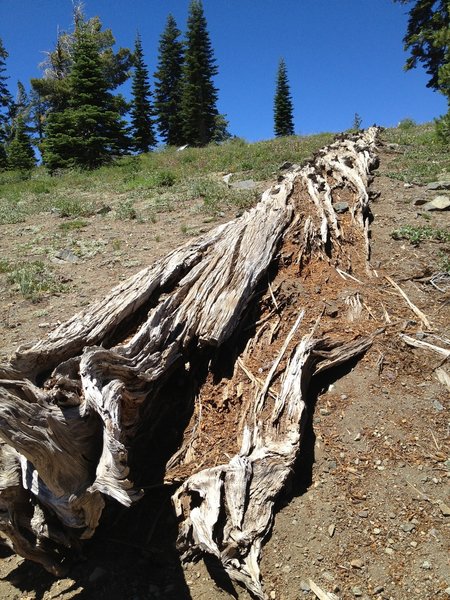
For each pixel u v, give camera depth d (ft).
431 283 19.07
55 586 10.75
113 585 10.62
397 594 10.03
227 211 31.91
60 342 13.53
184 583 10.62
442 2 96.22
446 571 10.29
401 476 12.19
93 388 11.33
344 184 28.58
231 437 13.24
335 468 12.47
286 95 175.11
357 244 21.91
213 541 10.49
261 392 13.92
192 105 144.36
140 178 48.37
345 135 46.91
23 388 10.68
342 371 15.10
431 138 48.26
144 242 28.32
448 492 11.80
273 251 19.25
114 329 15.35
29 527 10.72
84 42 85.92
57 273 24.98
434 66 101.91
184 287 16.94
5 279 24.48
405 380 14.73
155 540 11.49
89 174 60.80
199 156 59.11
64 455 10.37
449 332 16.47
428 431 13.29
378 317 17.04
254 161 46.88
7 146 149.89
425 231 22.90
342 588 10.19
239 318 16.19
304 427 13.37
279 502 11.78
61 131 80.79
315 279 18.76
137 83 137.49
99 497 10.28
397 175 33.24
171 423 14.20
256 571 10.36
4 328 19.66
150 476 12.74
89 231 31.81
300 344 15.02
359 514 11.43
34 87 156.46
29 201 45.50
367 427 13.37
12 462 11.02
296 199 24.04
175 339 14.78
